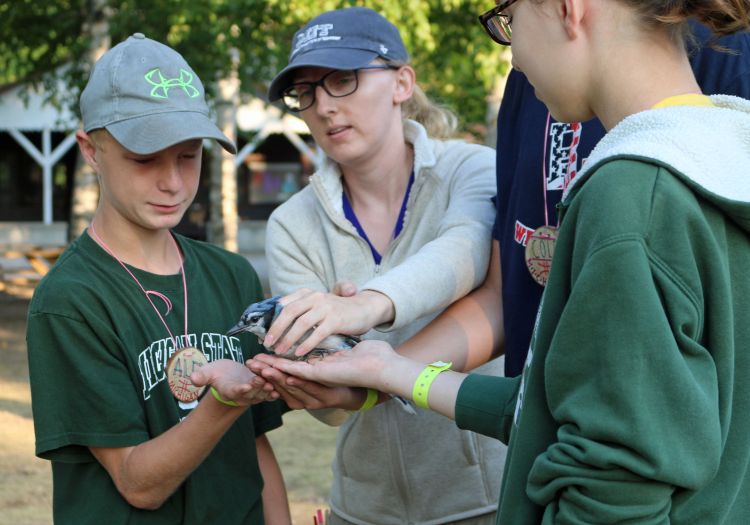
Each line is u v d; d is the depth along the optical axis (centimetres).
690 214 133
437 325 235
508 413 177
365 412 270
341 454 284
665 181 134
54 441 197
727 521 140
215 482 219
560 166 215
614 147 141
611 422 129
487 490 273
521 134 230
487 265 244
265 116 2202
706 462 128
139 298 211
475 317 238
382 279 217
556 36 150
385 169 267
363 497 281
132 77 204
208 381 191
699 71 199
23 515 470
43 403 198
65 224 2423
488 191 256
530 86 231
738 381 138
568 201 148
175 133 201
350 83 252
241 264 244
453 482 271
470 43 1120
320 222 272
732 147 140
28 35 1345
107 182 209
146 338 209
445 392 186
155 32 1249
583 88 152
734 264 138
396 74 263
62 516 206
